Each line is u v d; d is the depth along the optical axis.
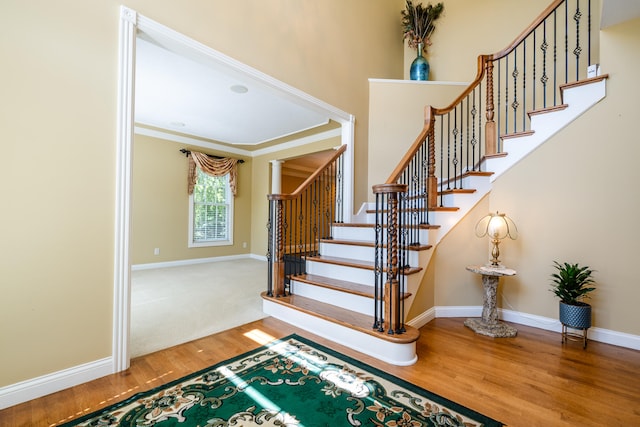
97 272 1.79
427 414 1.48
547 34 3.75
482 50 4.27
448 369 1.92
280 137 5.72
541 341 2.35
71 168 1.69
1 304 1.50
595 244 2.37
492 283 2.58
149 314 2.94
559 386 1.72
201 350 2.17
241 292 3.78
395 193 2.07
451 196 2.90
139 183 5.26
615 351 2.17
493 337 2.41
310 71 3.29
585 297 2.41
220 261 6.29
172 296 3.58
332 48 3.59
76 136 1.71
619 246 2.27
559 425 1.40
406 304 2.35
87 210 1.75
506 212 2.79
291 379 1.79
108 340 1.83
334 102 3.60
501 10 4.13
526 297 2.70
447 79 4.55
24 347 1.56
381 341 2.03
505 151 2.80
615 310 2.29
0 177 1.49
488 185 2.88
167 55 2.86
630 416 1.47
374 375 1.83
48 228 1.63
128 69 1.89
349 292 2.51
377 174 4.12
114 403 1.56
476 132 4.02
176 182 5.71
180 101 3.96
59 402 1.56
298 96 3.14
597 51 3.41
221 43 2.47
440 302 2.91
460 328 2.61
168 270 5.24
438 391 1.67
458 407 1.53
